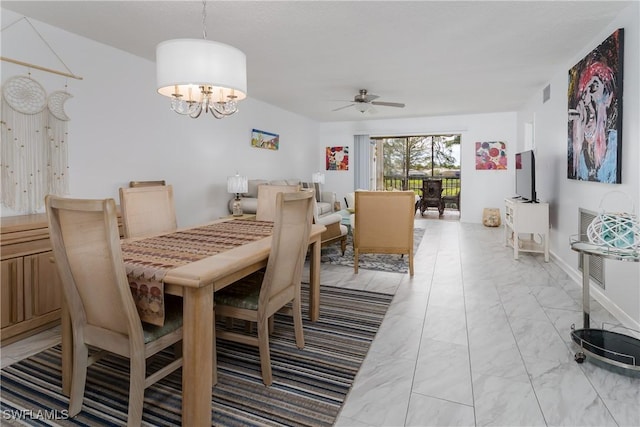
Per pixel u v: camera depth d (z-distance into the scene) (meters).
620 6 2.59
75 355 1.58
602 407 1.61
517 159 5.37
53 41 2.98
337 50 3.56
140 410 1.47
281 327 2.51
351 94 5.52
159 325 1.46
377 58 3.80
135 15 2.79
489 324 2.51
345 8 2.68
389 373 1.92
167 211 2.55
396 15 2.79
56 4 2.62
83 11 2.72
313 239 2.49
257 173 5.99
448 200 9.48
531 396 1.70
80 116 3.20
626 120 2.52
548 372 1.90
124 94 3.61
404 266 4.11
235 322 2.59
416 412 1.61
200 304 1.45
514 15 2.78
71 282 1.53
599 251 2.00
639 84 2.36
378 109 6.81
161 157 4.08
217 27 3.01
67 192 3.10
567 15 2.76
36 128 2.87
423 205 8.93
